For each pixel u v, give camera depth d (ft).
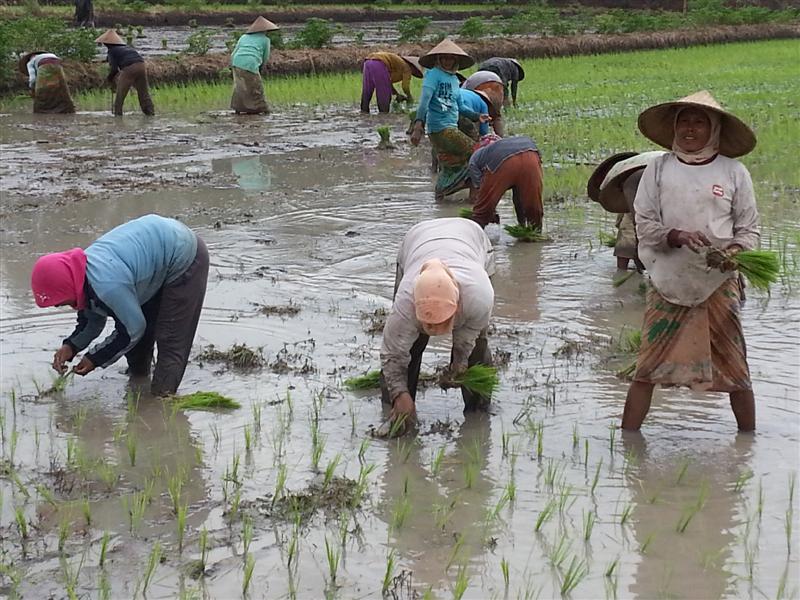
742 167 26.53
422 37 156.97
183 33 161.79
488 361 29.63
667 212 26.32
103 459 26.89
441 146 55.93
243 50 94.22
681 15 191.93
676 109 26.58
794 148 70.23
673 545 22.52
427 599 20.02
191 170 67.10
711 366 26.76
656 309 26.99
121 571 21.57
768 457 26.50
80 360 32.19
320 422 28.91
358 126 87.76
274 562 21.86
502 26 174.50
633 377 28.14
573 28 171.42
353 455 26.89
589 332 35.96
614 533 22.98
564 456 26.71
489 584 21.03
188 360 33.12
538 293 40.27
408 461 26.55
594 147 72.79
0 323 37.17
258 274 42.83
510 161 46.60
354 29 177.99
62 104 95.45
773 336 34.94
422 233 29.35
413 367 29.12
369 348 34.47
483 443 27.58
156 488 25.23
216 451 27.27
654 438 27.68
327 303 39.14
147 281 29.76
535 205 47.60
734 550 22.30
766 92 103.40
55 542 22.79
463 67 63.57
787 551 22.24
